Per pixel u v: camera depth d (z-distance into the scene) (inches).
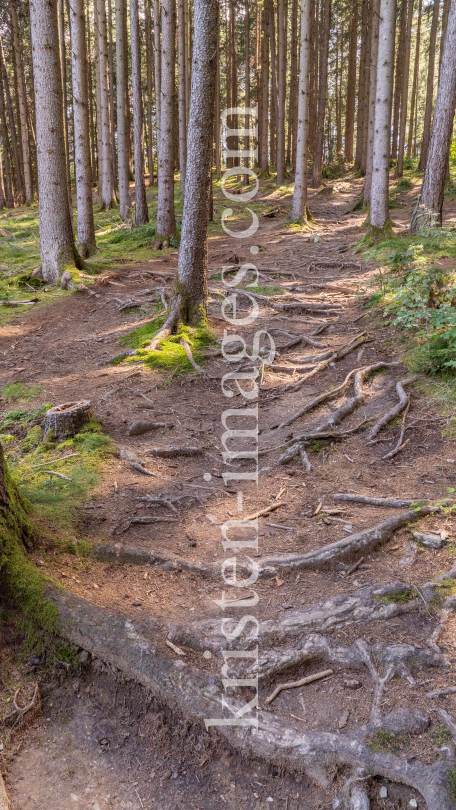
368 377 271.9
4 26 1390.3
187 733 111.0
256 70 1462.8
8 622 128.7
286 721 107.5
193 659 120.1
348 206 967.0
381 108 523.2
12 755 109.7
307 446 222.4
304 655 119.7
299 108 743.1
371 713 106.5
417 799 93.0
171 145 672.4
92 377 304.8
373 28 823.1
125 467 209.6
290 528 170.1
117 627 123.8
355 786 95.6
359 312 360.2
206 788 104.5
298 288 432.8
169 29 627.5
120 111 912.9
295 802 99.6
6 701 116.7
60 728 115.6
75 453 216.4
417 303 281.0
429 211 503.2
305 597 138.8
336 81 1732.3
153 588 143.9
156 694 114.4
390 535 159.6
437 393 242.2
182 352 322.7
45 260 509.7
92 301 455.5
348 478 199.2
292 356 316.8
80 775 107.5
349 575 146.8
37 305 451.2
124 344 354.3
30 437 232.5
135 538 166.2
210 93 317.4
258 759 105.1
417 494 181.8
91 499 183.8
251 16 1466.5
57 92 474.3
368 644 120.0
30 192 1311.5
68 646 125.2
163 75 644.1
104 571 149.2
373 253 472.4
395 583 137.6
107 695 119.5
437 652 117.0
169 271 539.5
